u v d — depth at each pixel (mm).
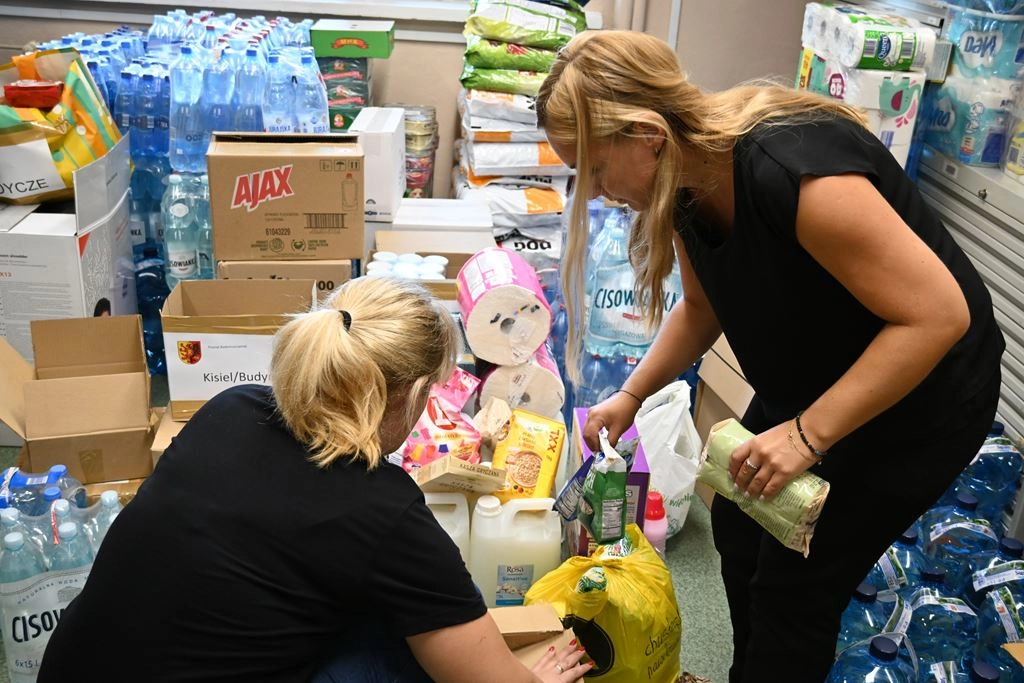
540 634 1564
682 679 1942
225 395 1312
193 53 3088
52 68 2904
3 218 2670
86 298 2674
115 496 2004
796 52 3711
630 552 1886
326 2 3773
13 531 1866
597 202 2945
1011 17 2424
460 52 3900
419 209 3107
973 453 1491
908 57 2494
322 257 2598
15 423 2180
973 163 2566
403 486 1227
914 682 1876
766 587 1609
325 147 2564
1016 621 1906
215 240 2531
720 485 1503
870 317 1380
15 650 1895
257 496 1181
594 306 2844
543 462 2189
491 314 2299
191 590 1171
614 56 1308
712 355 2701
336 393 1199
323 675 1352
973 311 1468
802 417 1370
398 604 1201
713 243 1469
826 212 1227
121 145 2928
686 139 1339
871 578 2107
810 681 1631
